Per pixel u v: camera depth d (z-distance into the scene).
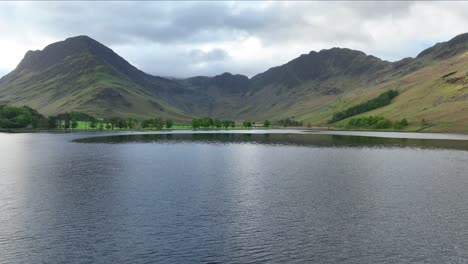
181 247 45.72
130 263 41.56
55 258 42.78
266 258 42.91
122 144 181.62
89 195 70.56
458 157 130.00
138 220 55.50
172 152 146.12
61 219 56.03
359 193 73.00
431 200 67.56
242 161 119.56
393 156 133.38
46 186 78.38
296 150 156.50
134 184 80.88
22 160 118.44
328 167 106.62
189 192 73.38
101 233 50.25
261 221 55.28
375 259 42.66
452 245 46.41
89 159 122.12
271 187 78.38
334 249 45.28
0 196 69.69
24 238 48.56
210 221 55.16
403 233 50.53
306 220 55.84
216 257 43.06
